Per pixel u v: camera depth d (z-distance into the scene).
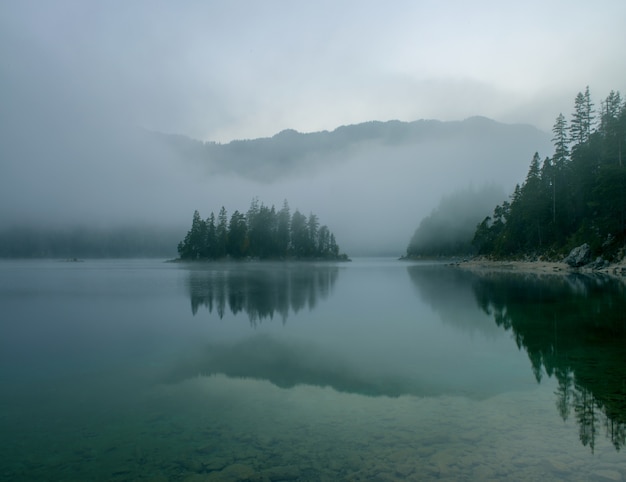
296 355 16.52
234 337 19.94
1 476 7.70
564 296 31.78
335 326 22.38
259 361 15.70
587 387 12.12
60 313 27.39
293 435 9.23
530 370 14.00
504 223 99.50
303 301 32.91
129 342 19.09
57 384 13.31
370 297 35.09
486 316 24.53
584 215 66.94
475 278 53.69
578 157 67.88
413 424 9.73
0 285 49.06
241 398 11.84
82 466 8.02
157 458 8.27
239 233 135.50
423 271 77.94
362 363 15.23
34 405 11.45
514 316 24.17
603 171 55.25
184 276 65.38
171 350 17.56
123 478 7.54
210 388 12.78
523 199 81.06
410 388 12.47
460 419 9.96
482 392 11.96
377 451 8.34
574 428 9.26
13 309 29.31
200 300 33.69
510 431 9.16
